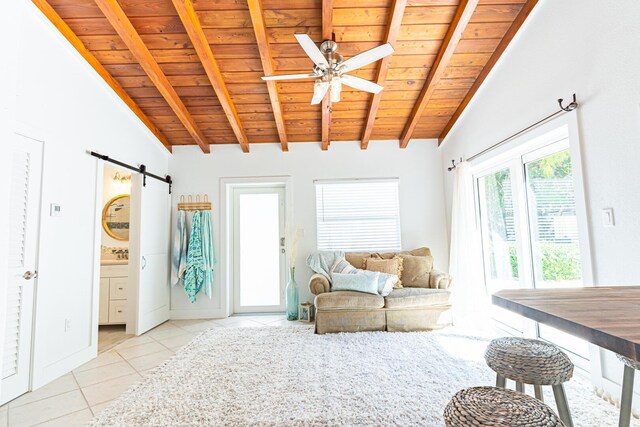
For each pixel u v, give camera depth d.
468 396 1.00
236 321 4.41
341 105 4.05
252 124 4.38
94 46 3.10
